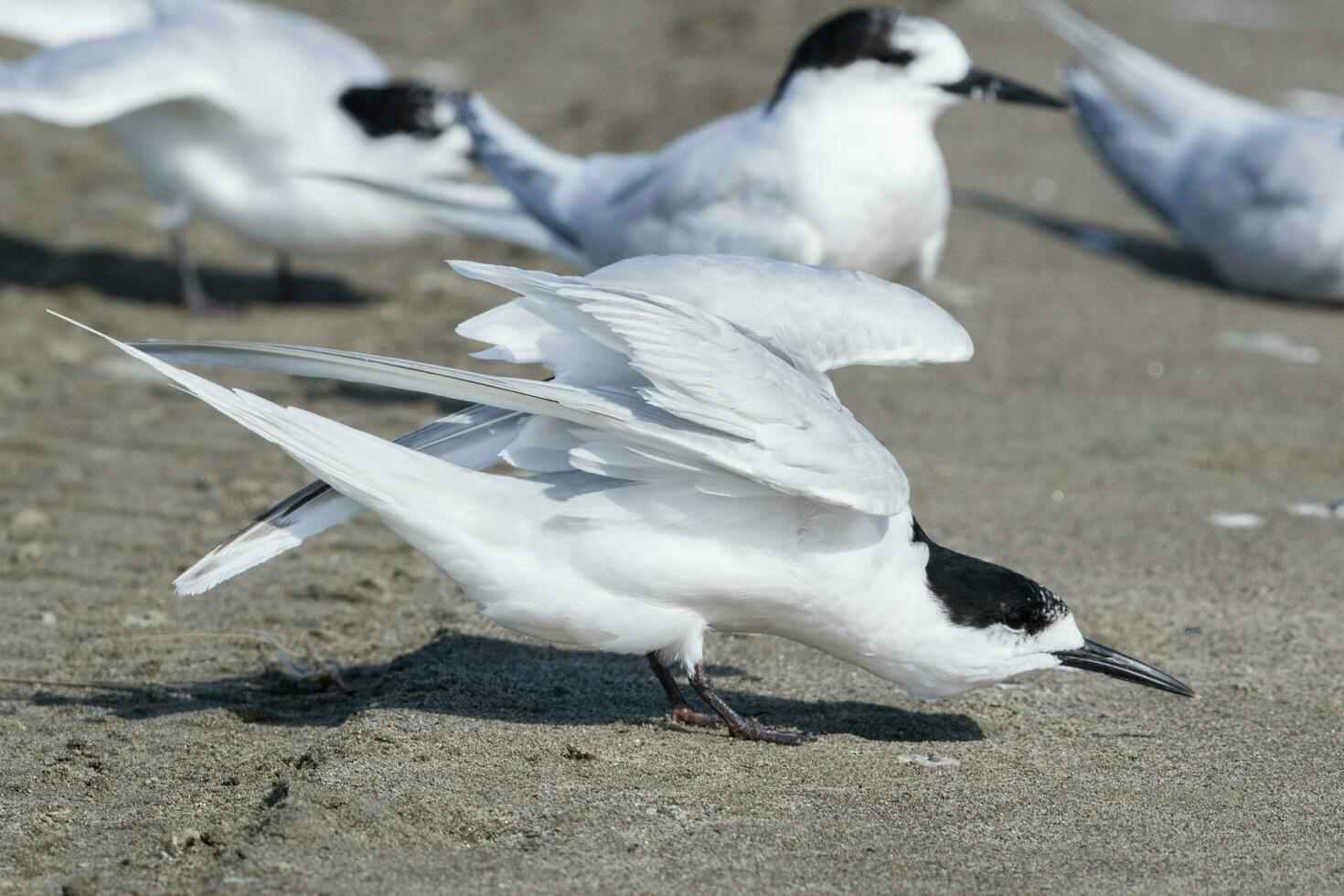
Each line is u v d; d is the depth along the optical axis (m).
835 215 11.79
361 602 10.09
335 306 16.91
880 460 7.06
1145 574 10.47
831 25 11.76
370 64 17.27
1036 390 14.38
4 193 20.06
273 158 15.91
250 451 13.11
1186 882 6.50
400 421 13.57
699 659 7.70
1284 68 24.88
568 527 7.20
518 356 7.25
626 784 7.30
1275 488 12.17
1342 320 17.09
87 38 15.82
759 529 7.26
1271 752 7.90
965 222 19.28
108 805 7.15
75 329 15.97
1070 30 19.45
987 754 7.84
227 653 9.27
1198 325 16.48
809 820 7.00
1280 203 17.03
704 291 7.65
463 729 7.84
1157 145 18.50
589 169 13.32
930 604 7.71
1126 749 7.94
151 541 11.15
